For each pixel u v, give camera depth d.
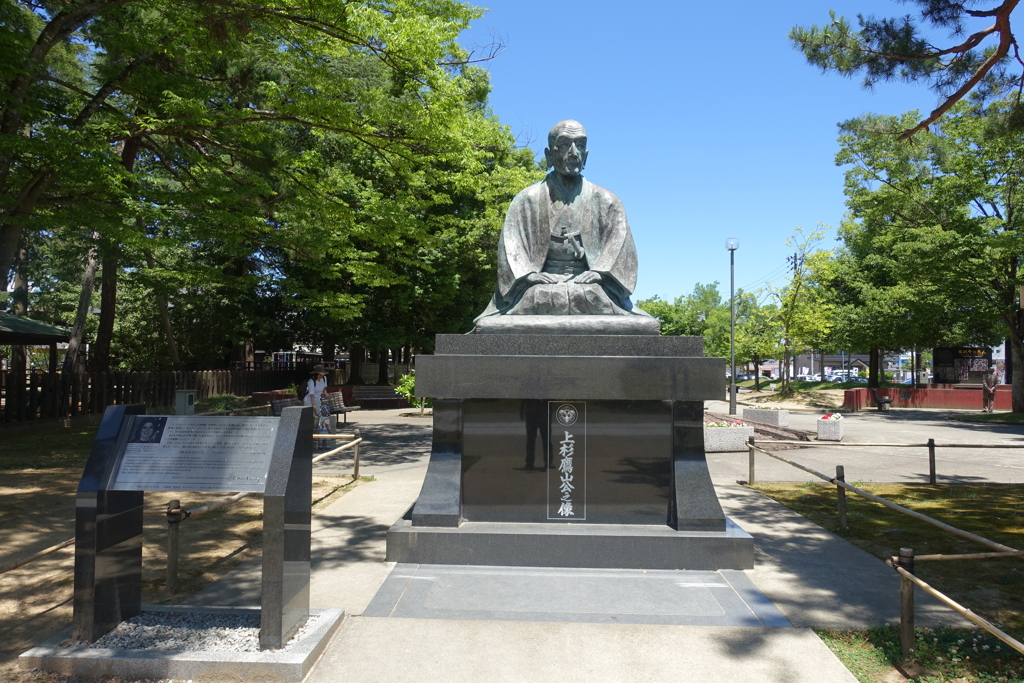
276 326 28.38
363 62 17.66
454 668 4.02
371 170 22.94
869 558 6.18
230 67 16.81
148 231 17.20
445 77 12.51
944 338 31.62
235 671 3.86
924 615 4.81
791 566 5.92
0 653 4.24
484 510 6.28
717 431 14.12
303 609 4.43
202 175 13.88
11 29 10.25
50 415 16.98
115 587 4.36
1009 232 21.77
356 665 4.05
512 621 4.68
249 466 4.21
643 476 6.24
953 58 9.38
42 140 9.83
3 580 5.55
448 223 24.19
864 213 26.41
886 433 18.78
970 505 8.70
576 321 6.45
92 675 3.89
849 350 35.34
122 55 13.09
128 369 30.25
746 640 4.39
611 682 3.86
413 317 28.50
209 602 5.04
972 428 20.55
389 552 5.93
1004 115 10.12
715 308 57.78
